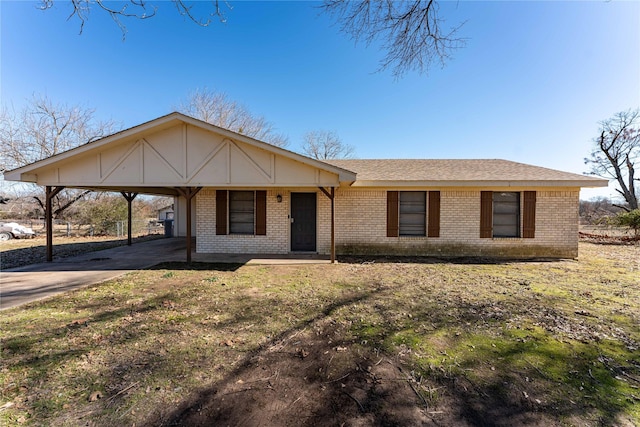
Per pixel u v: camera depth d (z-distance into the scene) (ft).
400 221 30.81
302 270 23.45
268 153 24.89
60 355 9.57
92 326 12.03
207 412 6.95
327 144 104.99
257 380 8.29
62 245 40.01
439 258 28.99
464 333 11.51
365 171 32.76
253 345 10.44
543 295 16.66
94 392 7.63
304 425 6.56
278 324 12.37
